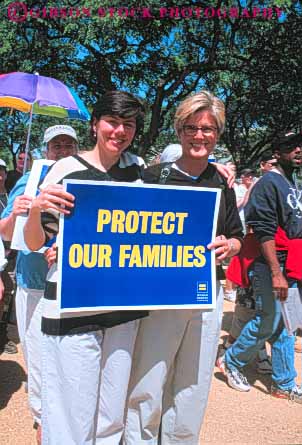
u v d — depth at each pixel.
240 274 4.15
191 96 2.52
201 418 2.67
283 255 3.87
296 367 4.74
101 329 2.28
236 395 4.06
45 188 2.13
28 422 3.44
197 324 2.53
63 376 2.20
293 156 3.83
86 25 12.52
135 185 2.27
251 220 3.87
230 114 19.06
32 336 2.93
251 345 4.04
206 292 2.46
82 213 2.19
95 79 15.90
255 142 21.64
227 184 2.64
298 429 3.50
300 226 3.87
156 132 15.73
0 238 2.90
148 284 2.34
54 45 14.53
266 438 3.34
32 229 2.19
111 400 2.35
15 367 4.50
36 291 2.91
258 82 16.94
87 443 2.27
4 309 4.97
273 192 3.81
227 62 15.56
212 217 2.45
